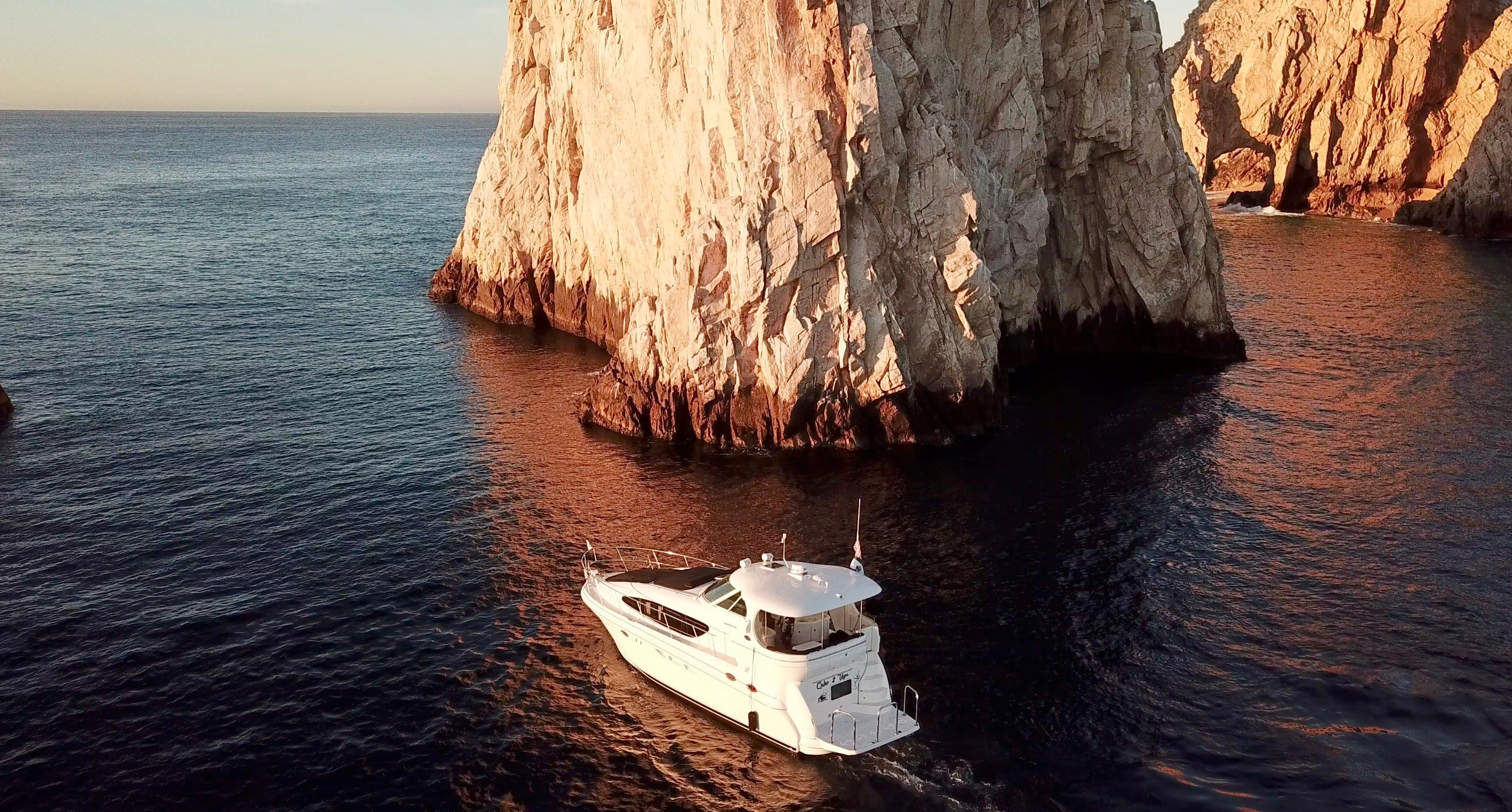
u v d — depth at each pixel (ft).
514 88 249.55
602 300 223.92
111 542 124.98
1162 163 204.85
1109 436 161.38
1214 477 143.84
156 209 450.30
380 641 103.65
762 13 154.10
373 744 88.07
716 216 159.74
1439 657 98.68
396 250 351.05
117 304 254.47
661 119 180.65
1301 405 175.22
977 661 99.30
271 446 158.40
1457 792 80.33
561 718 91.97
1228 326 209.46
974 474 146.72
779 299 156.56
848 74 153.58
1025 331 204.64
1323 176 430.61
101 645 102.27
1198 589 112.57
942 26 178.09
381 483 144.36
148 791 82.07
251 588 114.01
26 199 483.51
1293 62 442.50
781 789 82.64
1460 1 400.06
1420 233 365.61
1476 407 171.63
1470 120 399.03
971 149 182.70
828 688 88.28
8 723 90.07
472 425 170.19
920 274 162.61
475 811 80.38
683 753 87.40
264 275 299.17
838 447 157.38
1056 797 80.89
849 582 93.04
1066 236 214.48
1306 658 98.84
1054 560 119.75
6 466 148.36
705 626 92.84
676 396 162.91
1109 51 201.26
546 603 111.45
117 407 175.63
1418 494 136.87
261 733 89.20
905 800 80.89
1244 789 81.30
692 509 135.44
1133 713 91.09
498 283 251.39
